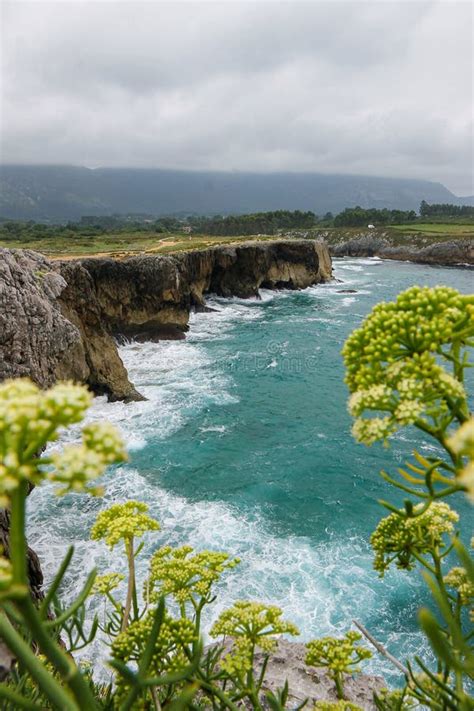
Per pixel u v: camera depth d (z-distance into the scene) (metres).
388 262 140.75
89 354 31.14
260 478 23.23
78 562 17.11
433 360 2.31
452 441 1.57
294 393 34.97
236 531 19.28
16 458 1.51
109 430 1.69
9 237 109.44
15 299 22.00
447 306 2.48
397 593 16.05
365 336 2.62
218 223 185.25
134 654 2.93
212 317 60.78
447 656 1.71
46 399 1.62
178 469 23.97
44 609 1.60
